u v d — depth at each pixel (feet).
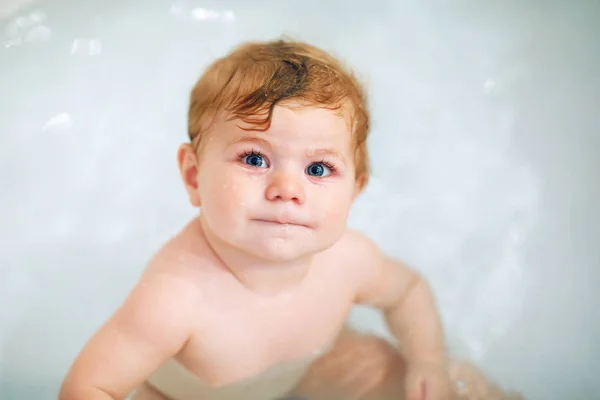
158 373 2.98
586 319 3.35
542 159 3.87
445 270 3.66
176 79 4.05
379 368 3.20
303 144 2.56
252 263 2.81
